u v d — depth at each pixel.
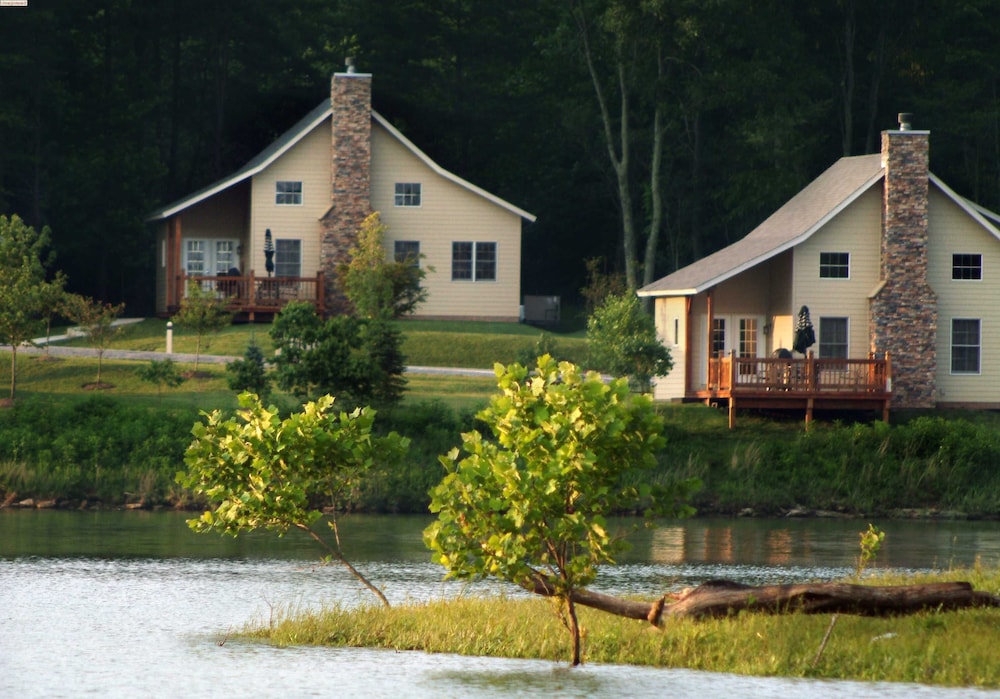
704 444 131.50
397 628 63.12
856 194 139.50
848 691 51.78
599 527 52.88
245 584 82.19
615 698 51.06
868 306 140.75
